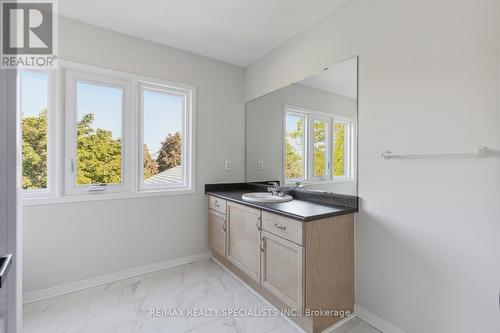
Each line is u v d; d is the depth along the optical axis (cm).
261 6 189
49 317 172
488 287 119
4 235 79
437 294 136
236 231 220
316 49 210
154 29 222
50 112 200
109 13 198
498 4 115
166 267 253
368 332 161
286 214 161
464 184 126
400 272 153
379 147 163
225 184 291
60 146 202
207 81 277
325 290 161
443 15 133
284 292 165
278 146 252
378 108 164
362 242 174
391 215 157
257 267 192
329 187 198
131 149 236
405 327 150
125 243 232
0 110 78
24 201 188
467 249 125
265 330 162
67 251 205
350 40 182
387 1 158
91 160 218
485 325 120
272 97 260
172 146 263
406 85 149
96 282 217
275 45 250
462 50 126
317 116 208
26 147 193
